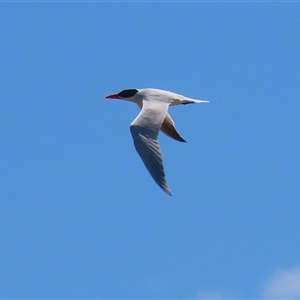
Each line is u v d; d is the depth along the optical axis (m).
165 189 31.58
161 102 33.62
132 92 34.38
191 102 33.94
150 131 32.47
